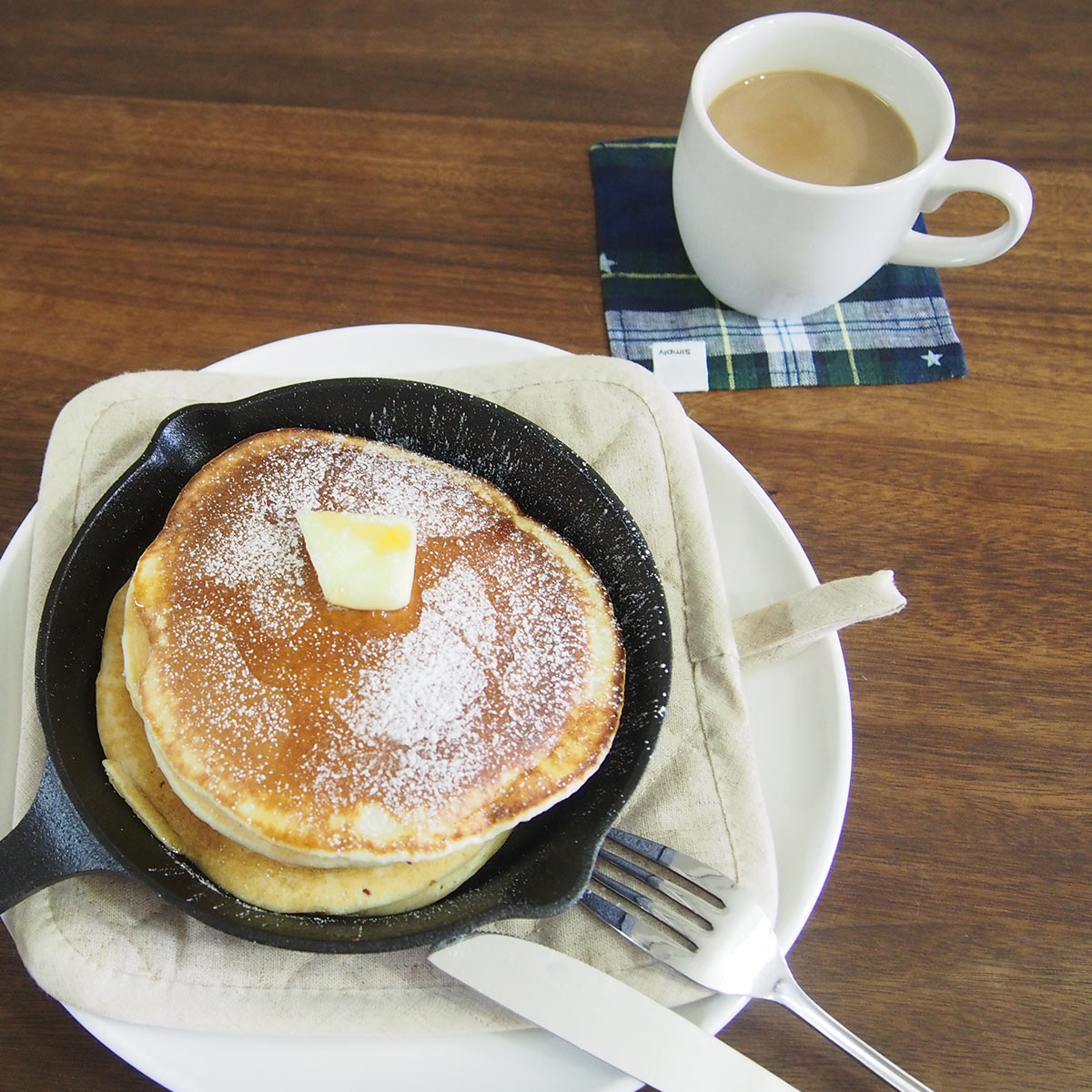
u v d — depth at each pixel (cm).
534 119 53
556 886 33
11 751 37
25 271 48
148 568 36
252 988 35
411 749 34
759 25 46
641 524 41
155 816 35
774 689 40
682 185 46
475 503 38
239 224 49
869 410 47
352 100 53
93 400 41
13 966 37
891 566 44
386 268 49
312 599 35
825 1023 35
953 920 38
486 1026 34
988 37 55
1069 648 43
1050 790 40
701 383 47
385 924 33
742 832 37
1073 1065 37
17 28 54
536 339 48
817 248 44
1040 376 48
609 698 36
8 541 43
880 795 40
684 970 35
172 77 53
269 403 39
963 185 43
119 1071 36
